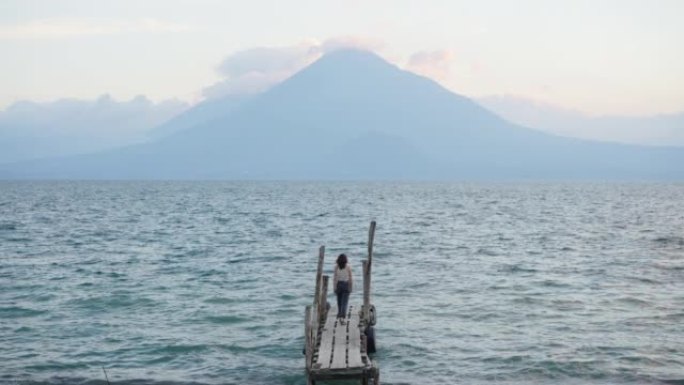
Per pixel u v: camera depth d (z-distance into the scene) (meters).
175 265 43.62
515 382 19.19
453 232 67.25
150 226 75.75
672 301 30.34
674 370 20.09
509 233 65.88
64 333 24.91
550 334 24.42
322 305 23.06
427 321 26.67
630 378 19.38
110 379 19.59
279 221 83.06
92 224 78.56
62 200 143.50
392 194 189.62
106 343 23.53
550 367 20.41
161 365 21.02
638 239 59.34
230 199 151.62
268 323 26.44
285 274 39.47
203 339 24.02
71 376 19.88
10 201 136.88
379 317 27.45
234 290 33.88
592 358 21.28
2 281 36.84
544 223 79.06
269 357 21.86
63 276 38.75
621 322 26.14
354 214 96.81
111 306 29.81
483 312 28.25
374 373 16.84
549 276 38.06
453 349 22.53
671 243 55.88
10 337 24.38
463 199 153.25
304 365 20.97
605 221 81.81
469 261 45.00
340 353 18.30
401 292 33.16
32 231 68.94
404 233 66.25
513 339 23.77
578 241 57.84
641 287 34.09
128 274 39.56
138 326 25.97
